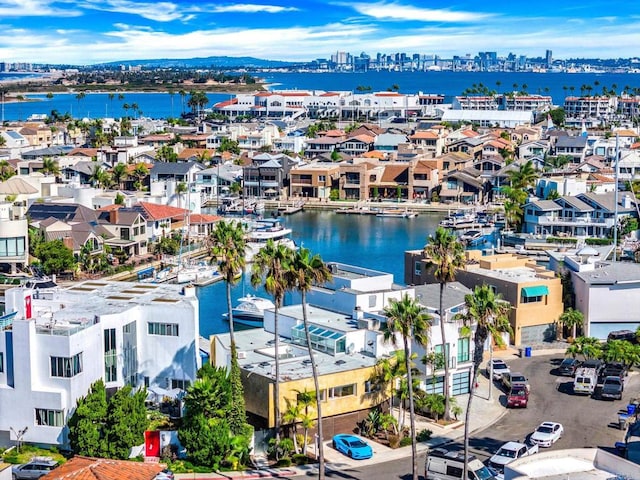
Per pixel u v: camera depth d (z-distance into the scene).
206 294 158.25
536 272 125.62
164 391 89.19
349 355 92.25
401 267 181.12
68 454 80.38
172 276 167.12
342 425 86.56
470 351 98.75
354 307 100.69
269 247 80.38
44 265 164.25
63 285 158.12
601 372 103.81
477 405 95.06
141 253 186.25
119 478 64.00
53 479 63.28
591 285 117.88
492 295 75.81
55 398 80.56
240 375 85.19
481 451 82.38
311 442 84.62
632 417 88.44
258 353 92.56
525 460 55.72
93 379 84.75
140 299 94.44
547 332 119.62
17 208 181.00
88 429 76.94
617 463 54.22
